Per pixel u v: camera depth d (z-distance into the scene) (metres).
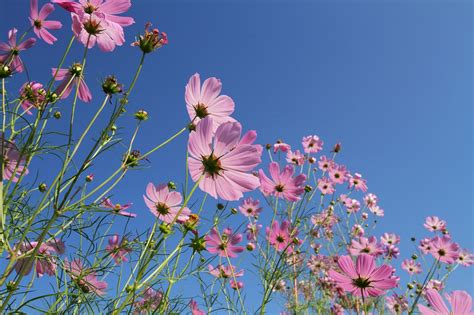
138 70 0.58
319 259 1.40
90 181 0.71
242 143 0.59
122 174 0.63
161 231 0.65
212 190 0.58
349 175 1.59
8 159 0.63
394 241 1.50
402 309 1.14
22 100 0.66
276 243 1.01
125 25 0.65
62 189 0.57
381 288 0.65
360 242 1.24
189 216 0.70
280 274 0.99
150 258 0.62
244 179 0.58
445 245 1.15
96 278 0.70
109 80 0.62
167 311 0.75
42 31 0.72
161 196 0.71
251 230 1.21
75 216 0.60
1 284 0.52
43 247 0.65
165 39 0.60
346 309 1.25
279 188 0.92
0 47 0.71
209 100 0.64
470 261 1.39
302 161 1.42
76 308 0.66
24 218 0.64
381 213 1.67
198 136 0.58
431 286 1.22
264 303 0.90
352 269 0.65
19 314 0.56
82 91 0.66
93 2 0.63
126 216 0.69
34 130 0.59
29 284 0.61
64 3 0.61
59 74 0.66
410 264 1.39
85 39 0.63
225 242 0.97
